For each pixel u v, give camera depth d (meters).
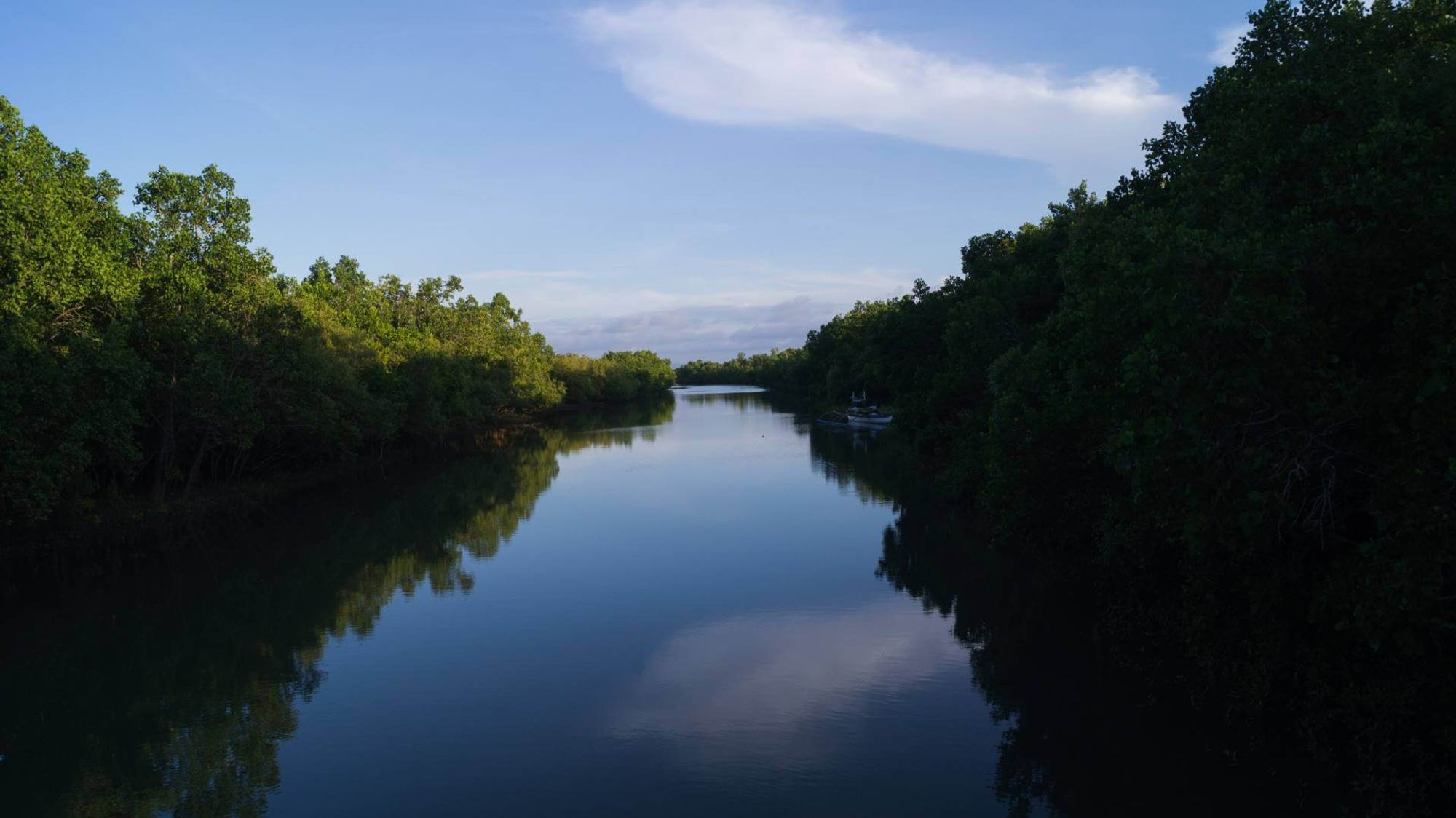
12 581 25.92
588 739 13.57
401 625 20.11
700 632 18.86
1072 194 33.72
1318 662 11.70
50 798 12.26
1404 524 8.56
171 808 11.88
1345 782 10.95
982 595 20.98
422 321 92.00
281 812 11.58
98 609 22.81
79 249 27.58
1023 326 31.50
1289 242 9.99
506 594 22.67
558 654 17.72
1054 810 10.98
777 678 15.98
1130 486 15.70
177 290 34.38
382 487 46.72
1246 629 13.18
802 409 117.31
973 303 32.69
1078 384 15.38
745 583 23.08
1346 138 11.31
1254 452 9.43
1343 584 9.93
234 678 17.08
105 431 26.94
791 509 34.81
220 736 14.24
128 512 31.23
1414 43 13.23
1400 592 8.50
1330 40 14.50
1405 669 10.28
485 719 14.50
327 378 43.06
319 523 35.59
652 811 11.28
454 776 12.46
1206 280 9.59
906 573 23.58
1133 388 9.76
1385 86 11.23
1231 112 15.36
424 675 16.75
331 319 54.22
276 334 38.22
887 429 75.62
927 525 30.30
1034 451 18.80
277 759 13.22
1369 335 10.14
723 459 54.75
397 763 12.92
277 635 19.78
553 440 76.06
